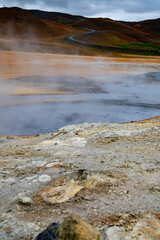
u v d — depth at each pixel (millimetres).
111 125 11406
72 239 2510
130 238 2969
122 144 7863
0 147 10203
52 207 4035
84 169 5480
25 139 11648
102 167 5680
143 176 4922
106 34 155375
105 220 3463
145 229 3104
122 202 3914
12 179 5496
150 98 29859
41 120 19094
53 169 5977
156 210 3547
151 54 104250
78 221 2684
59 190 4582
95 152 7180
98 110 22984
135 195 4102
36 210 3990
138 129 9727
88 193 4375
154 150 6812
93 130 10594
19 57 68438
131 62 72125
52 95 28828
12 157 7770
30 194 4609
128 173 5164
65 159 6727
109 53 98438
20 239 3195
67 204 4070
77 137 9531
